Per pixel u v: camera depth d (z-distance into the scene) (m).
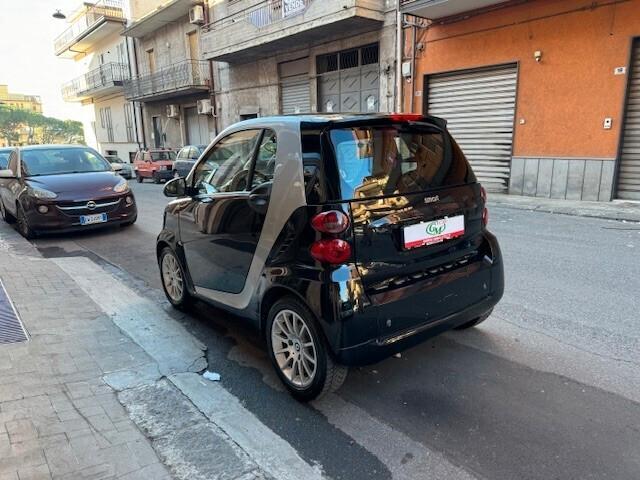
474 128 12.85
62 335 3.98
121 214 8.74
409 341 2.89
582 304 4.43
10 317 4.34
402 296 2.82
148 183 21.55
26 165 8.91
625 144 10.27
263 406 2.97
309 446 2.57
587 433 2.59
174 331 4.14
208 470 2.37
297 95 18.67
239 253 3.42
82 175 8.78
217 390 3.17
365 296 2.70
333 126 2.85
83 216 8.27
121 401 2.99
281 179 2.99
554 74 10.91
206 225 3.83
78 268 6.29
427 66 13.48
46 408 2.86
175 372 3.40
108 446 2.52
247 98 21.19
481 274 3.32
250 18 17.72
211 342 3.92
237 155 3.57
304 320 2.84
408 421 2.78
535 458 2.41
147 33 28.08
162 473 2.33
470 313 3.25
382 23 14.46
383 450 2.53
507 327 3.98
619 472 2.29
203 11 22.20
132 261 6.77
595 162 10.56
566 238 7.13
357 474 2.34
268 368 3.48
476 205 3.41
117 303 4.85
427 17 12.69
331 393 3.09
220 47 19.50
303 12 15.30
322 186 2.73
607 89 10.16
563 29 10.57
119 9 33.72
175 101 27.08
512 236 7.35
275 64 19.09
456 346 3.67
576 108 10.69
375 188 2.84
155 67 28.38
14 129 79.25
